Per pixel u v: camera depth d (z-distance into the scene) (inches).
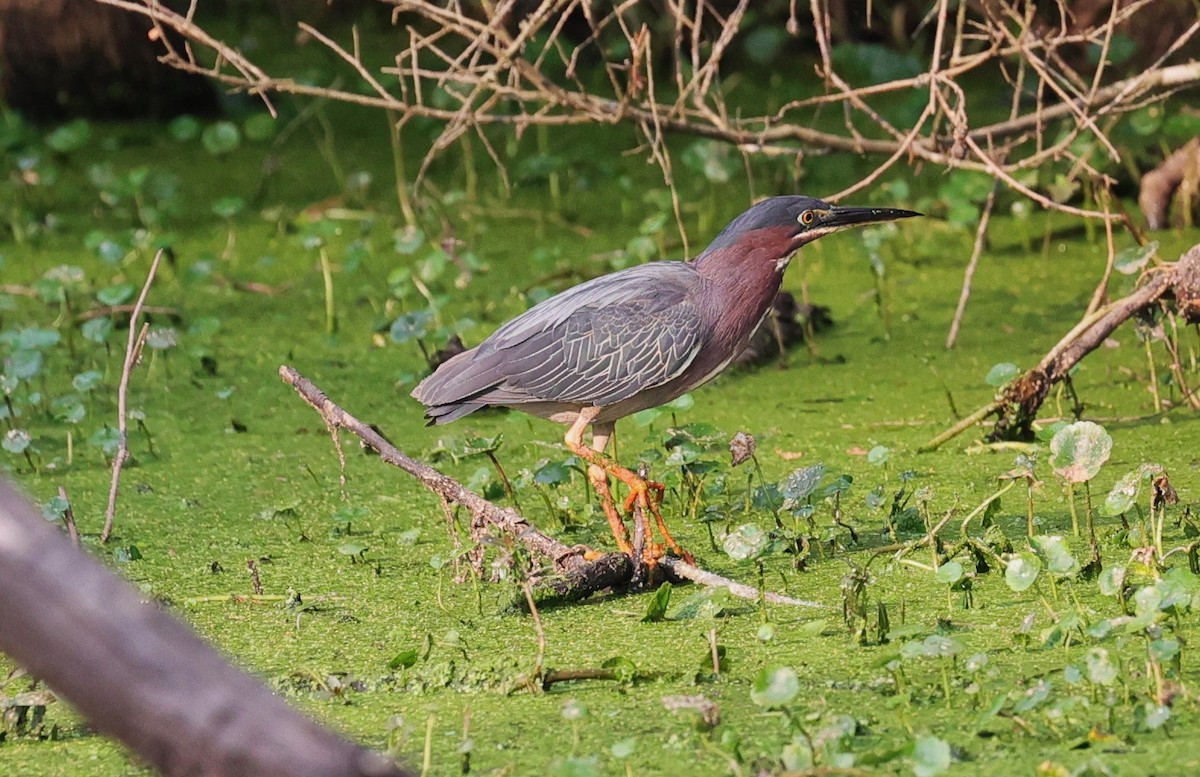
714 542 369.4
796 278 626.2
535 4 777.6
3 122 839.1
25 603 140.3
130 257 683.4
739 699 277.0
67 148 725.3
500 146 828.6
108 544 392.8
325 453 462.3
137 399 516.7
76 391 523.5
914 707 266.5
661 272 383.2
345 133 865.5
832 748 245.0
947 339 540.7
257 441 474.6
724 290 378.3
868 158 759.1
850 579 305.0
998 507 353.7
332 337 550.3
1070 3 736.3
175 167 807.1
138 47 854.5
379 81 842.2
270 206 747.4
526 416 467.2
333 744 147.1
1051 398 472.1
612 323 370.3
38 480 444.5
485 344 380.8
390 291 623.5
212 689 143.9
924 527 363.6
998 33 455.5
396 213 727.1
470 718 276.7
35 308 614.9
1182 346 511.2
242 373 540.7
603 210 727.7
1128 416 449.7
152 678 142.5
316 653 316.2
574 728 261.4
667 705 260.2
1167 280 419.8
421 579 359.3
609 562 340.5
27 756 273.0
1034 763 240.1
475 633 322.7
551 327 373.4
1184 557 333.7
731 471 426.0
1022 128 562.6
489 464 446.3
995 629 302.4
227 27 1018.7
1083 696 260.7
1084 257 625.6
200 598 348.8
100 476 446.9
